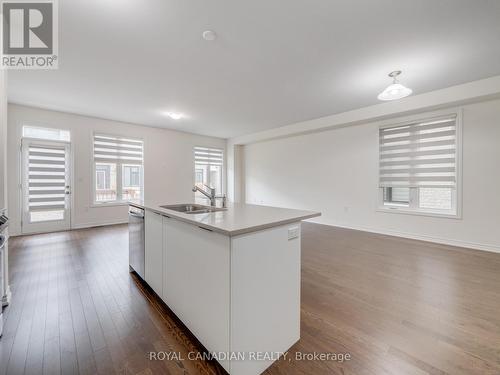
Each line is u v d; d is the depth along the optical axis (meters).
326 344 1.53
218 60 2.69
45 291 2.21
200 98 3.92
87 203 5.01
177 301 1.73
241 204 2.52
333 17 1.99
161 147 6.18
